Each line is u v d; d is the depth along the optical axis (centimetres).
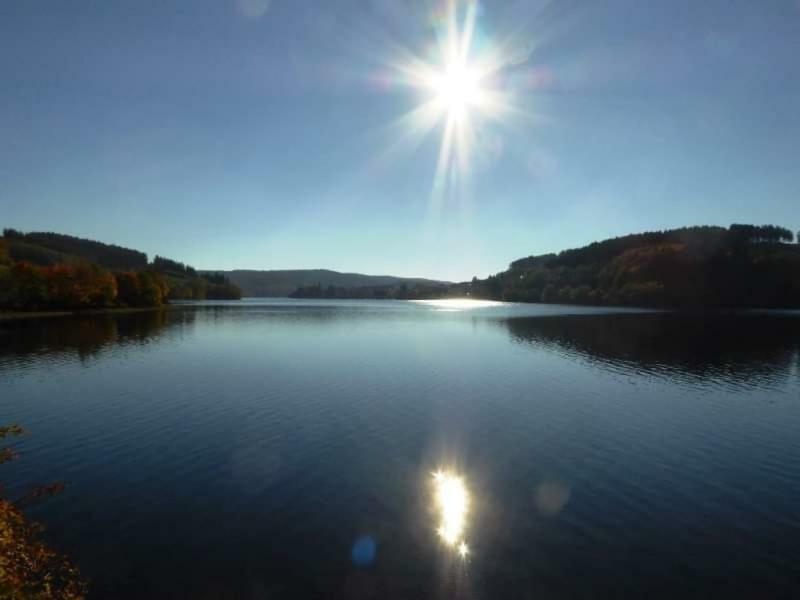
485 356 5994
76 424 3017
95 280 14662
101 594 1403
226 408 3406
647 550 1652
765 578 1501
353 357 5853
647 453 2580
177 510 1908
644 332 9200
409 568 1538
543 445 2695
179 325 10506
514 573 1516
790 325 10681
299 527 1783
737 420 3209
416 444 2689
